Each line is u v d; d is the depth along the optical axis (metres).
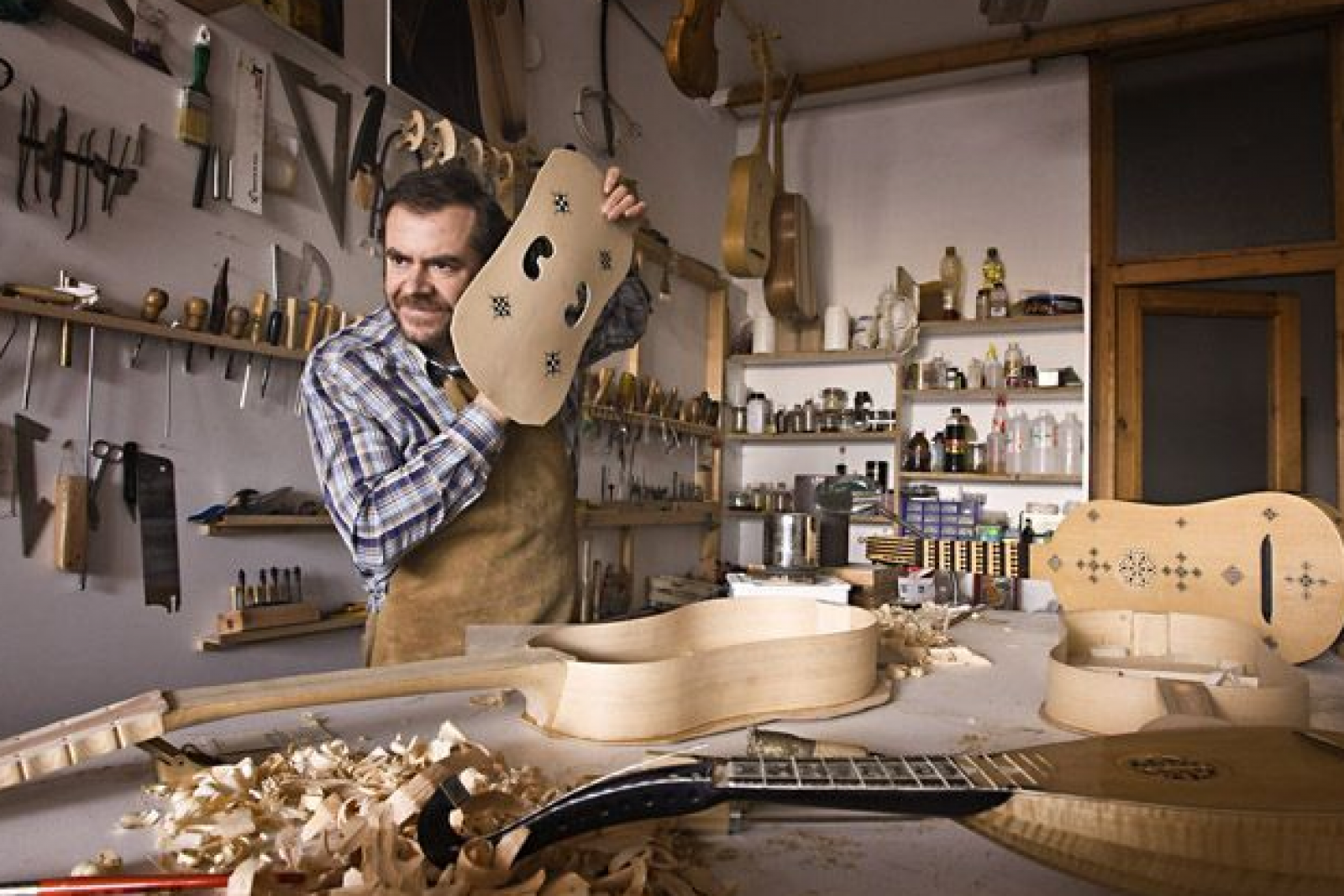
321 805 0.65
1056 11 3.88
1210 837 0.50
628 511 3.50
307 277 2.33
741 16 3.73
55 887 0.51
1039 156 4.32
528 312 1.39
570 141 3.52
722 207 4.82
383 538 1.36
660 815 0.56
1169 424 4.04
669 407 3.93
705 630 1.24
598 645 1.13
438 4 2.73
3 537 1.74
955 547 2.12
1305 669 1.48
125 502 1.94
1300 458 3.89
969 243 4.43
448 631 1.51
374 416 1.44
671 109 4.30
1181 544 1.69
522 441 1.60
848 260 4.68
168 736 0.88
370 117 2.50
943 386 4.27
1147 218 4.12
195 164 2.07
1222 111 4.03
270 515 2.15
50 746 0.65
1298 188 3.90
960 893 0.56
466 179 1.45
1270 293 3.97
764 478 4.75
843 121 4.74
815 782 0.56
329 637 2.42
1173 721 0.74
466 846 0.55
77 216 1.85
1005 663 1.42
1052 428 4.11
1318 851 0.49
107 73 1.90
